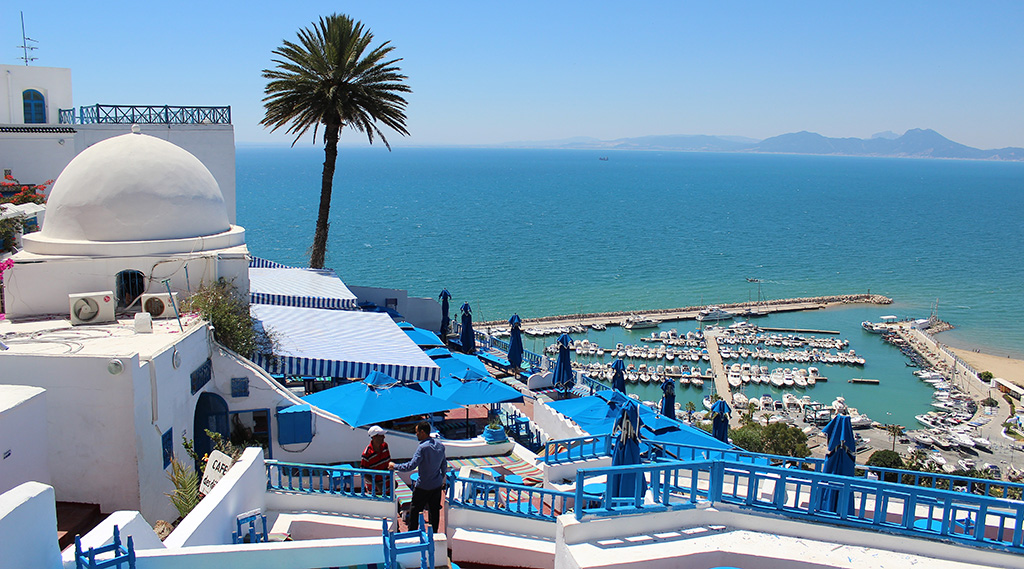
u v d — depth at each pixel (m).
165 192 18.61
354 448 17.20
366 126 34.62
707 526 8.80
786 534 8.65
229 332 17.20
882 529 8.43
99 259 17.09
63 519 11.87
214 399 16.42
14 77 31.50
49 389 12.38
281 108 33.25
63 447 12.42
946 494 8.36
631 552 8.13
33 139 28.48
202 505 9.96
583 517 8.47
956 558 8.20
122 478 12.45
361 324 24.70
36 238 18.09
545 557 11.38
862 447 55.25
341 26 33.09
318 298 27.00
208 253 18.17
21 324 15.88
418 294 102.69
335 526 12.14
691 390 69.75
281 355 18.86
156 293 17.38
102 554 7.66
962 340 89.88
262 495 12.18
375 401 17.67
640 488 8.72
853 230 190.75
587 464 16.33
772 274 127.25
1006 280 126.12
